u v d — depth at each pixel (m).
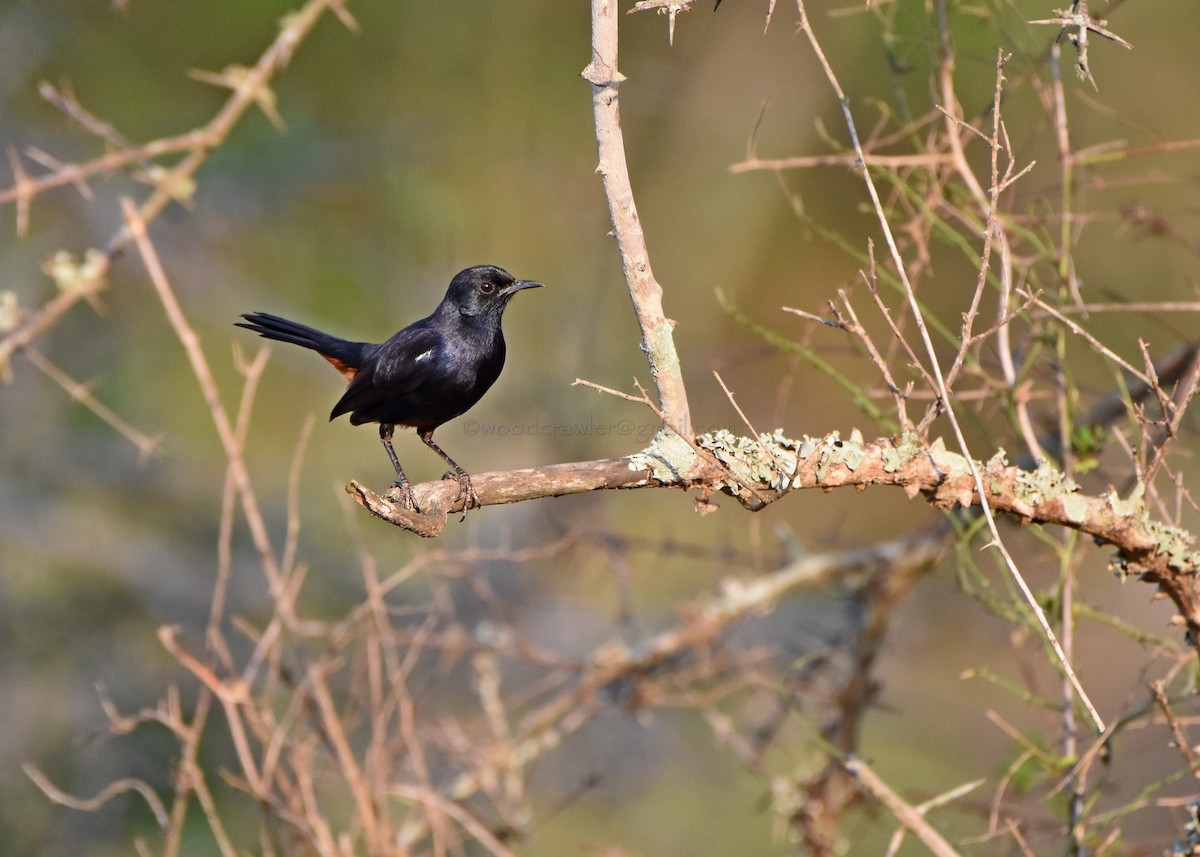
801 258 17.16
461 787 8.62
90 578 14.44
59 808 12.08
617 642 9.66
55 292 15.85
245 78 8.56
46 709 12.91
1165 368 8.41
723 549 9.78
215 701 12.51
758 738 9.25
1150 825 10.55
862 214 16.42
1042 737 7.79
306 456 16.14
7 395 15.23
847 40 16.45
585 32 17.20
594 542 9.45
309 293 16.88
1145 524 5.53
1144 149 7.54
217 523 15.16
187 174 8.32
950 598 12.84
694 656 9.45
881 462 5.27
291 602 7.29
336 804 8.96
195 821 11.84
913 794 9.93
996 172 5.15
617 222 5.19
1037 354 7.52
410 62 17.19
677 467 5.23
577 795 9.49
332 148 16.97
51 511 14.85
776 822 9.26
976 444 9.14
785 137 17.14
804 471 5.23
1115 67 14.15
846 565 9.46
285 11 16.20
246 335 16.55
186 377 16.45
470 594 12.81
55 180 8.00
